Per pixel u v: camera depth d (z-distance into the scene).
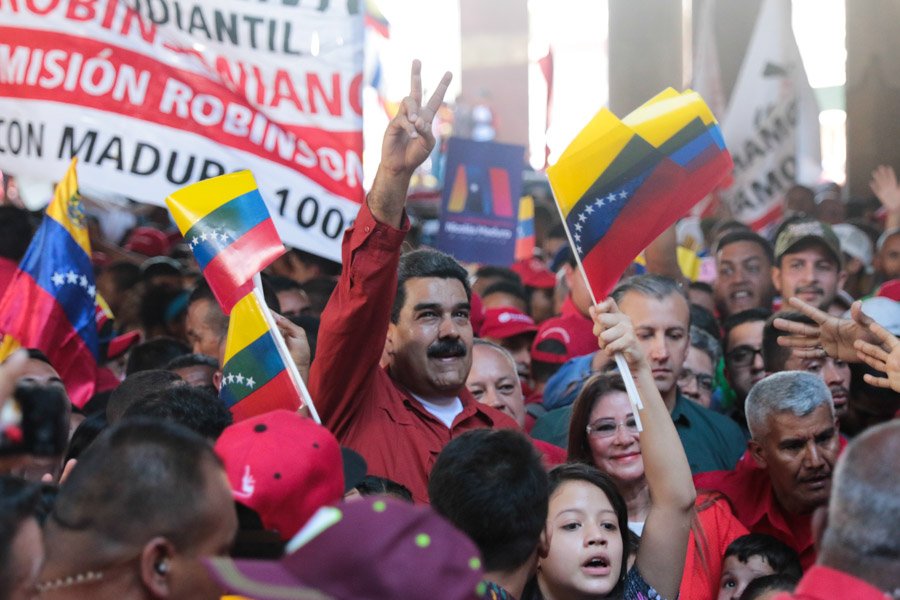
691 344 6.06
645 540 3.66
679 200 3.91
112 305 8.28
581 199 3.85
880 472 2.26
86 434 4.14
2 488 2.24
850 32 14.98
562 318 6.90
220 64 5.77
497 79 26.09
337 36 5.82
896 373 3.96
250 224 3.95
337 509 2.10
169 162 5.70
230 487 2.58
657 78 14.66
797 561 4.25
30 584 2.20
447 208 8.47
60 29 5.69
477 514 3.11
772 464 4.55
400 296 4.44
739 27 12.86
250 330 3.87
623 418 4.54
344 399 4.23
